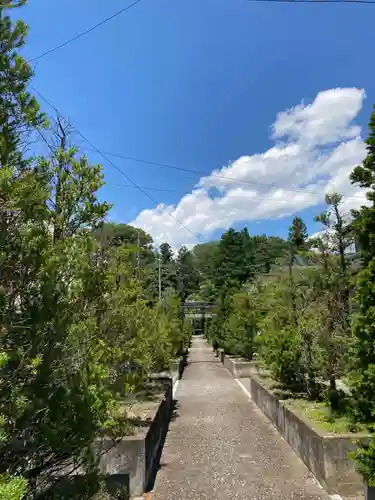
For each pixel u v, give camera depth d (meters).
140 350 6.05
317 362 8.13
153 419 7.12
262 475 6.38
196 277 61.88
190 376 20.28
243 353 21.66
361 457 4.45
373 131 4.81
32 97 2.87
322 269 7.90
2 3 2.92
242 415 10.92
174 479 6.31
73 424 2.81
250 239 51.00
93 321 3.56
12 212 2.53
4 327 2.41
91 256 3.95
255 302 17.47
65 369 2.91
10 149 2.61
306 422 6.88
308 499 5.45
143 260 13.85
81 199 3.27
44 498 2.90
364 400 4.85
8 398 2.44
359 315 4.82
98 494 3.54
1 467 2.59
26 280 2.58
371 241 4.79
